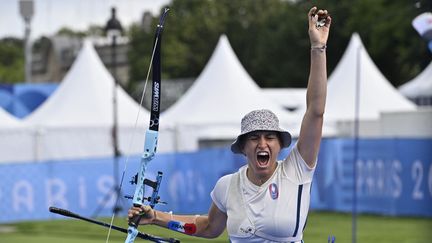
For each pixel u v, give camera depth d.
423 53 116.69
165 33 172.38
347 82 67.25
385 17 123.19
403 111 61.00
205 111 63.22
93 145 60.59
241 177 12.76
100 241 39.34
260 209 12.48
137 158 50.19
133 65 167.50
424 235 40.22
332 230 43.12
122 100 64.25
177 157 49.69
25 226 46.41
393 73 132.00
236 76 64.62
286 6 166.25
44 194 48.88
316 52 12.49
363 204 50.62
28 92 84.25
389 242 38.16
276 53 149.75
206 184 50.88
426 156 47.34
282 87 148.12
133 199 13.45
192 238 37.75
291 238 12.59
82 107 63.56
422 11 31.12
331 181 51.97
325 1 140.62
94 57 66.62
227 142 61.91
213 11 175.75
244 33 173.12
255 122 12.42
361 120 63.06
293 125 62.41
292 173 12.53
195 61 171.75
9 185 47.78
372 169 50.12
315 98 12.47
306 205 12.59
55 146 59.78
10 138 58.59
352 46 68.81
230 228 12.73
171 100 125.00
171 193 49.38
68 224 47.06
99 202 49.94
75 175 49.41
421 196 47.75
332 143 51.62
